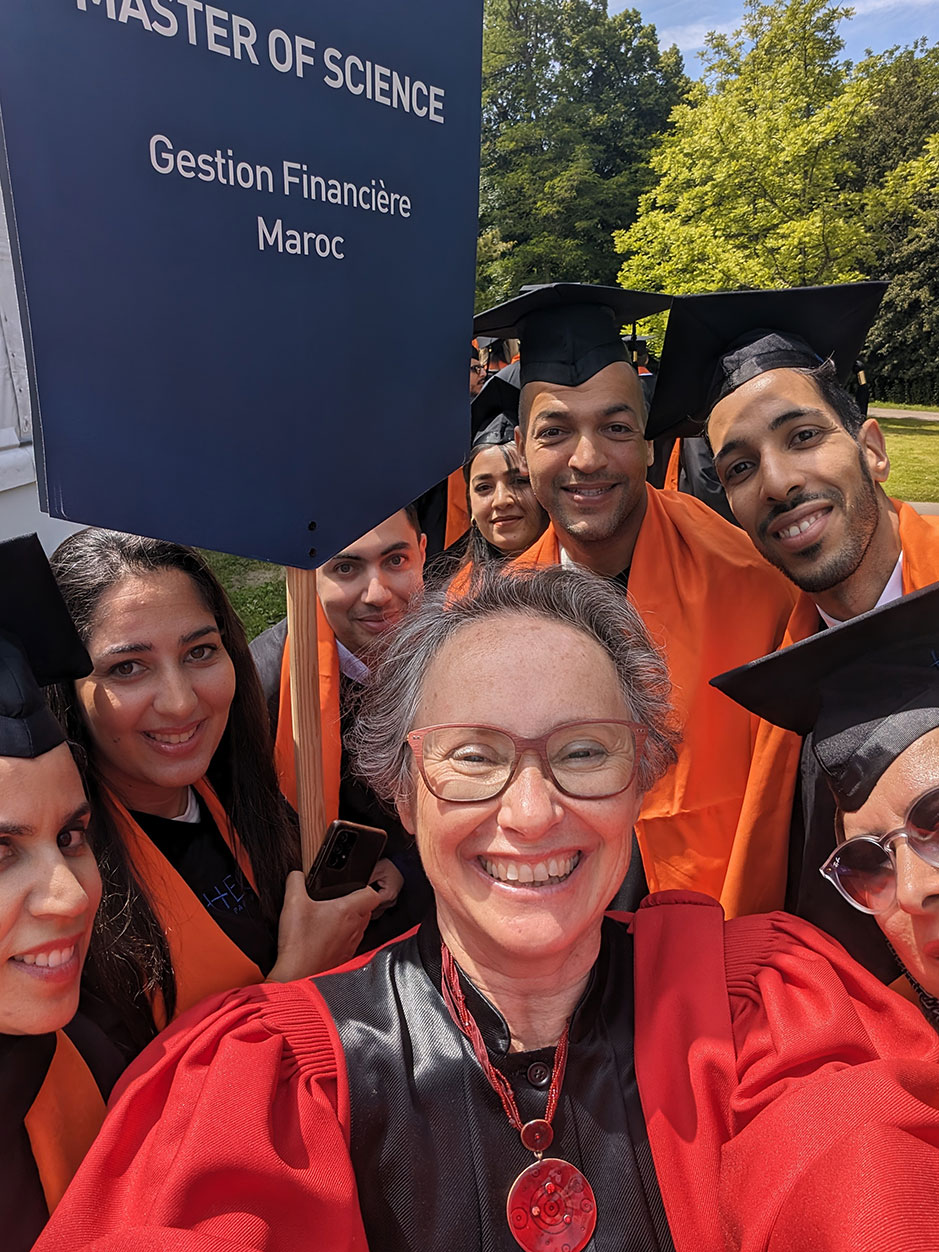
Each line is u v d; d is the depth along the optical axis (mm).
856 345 922
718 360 885
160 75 560
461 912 528
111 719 660
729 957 596
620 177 13977
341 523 705
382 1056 530
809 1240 445
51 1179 527
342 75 632
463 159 712
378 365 701
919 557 800
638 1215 489
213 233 600
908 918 579
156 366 596
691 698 941
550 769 512
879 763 582
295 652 715
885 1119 466
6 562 547
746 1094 515
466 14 687
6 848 499
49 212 541
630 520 1055
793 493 798
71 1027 592
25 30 516
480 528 1532
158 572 667
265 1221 463
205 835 755
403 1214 495
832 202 5668
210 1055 537
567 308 1023
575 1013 537
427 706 567
